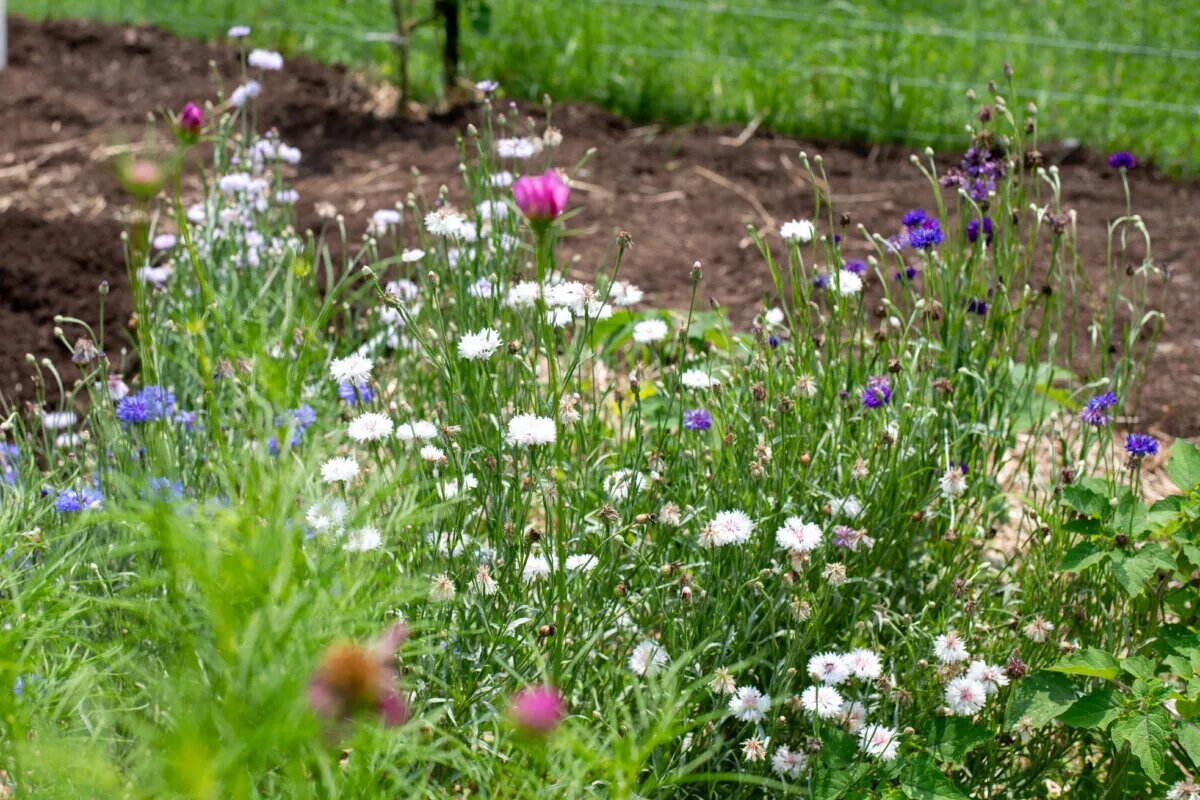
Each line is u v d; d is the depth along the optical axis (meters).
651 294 5.16
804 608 2.53
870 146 6.86
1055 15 8.42
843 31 7.96
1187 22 8.19
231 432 3.09
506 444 2.84
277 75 7.25
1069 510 2.97
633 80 7.29
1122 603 2.93
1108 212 6.01
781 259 5.44
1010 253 3.40
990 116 3.54
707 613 2.72
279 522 1.96
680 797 2.56
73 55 7.43
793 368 3.15
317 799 1.97
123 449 2.88
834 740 2.48
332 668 1.46
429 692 2.54
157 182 1.89
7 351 4.33
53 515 2.87
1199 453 2.88
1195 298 5.12
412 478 2.76
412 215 5.52
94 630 2.59
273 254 3.94
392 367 3.75
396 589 2.23
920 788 2.43
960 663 2.62
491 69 7.36
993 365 3.47
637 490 2.87
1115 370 3.59
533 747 2.13
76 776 1.85
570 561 2.62
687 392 3.28
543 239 2.21
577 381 3.56
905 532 3.03
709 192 6.15
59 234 4.97
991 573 3.25
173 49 7.56
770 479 2.88
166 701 2.00
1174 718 2.49
